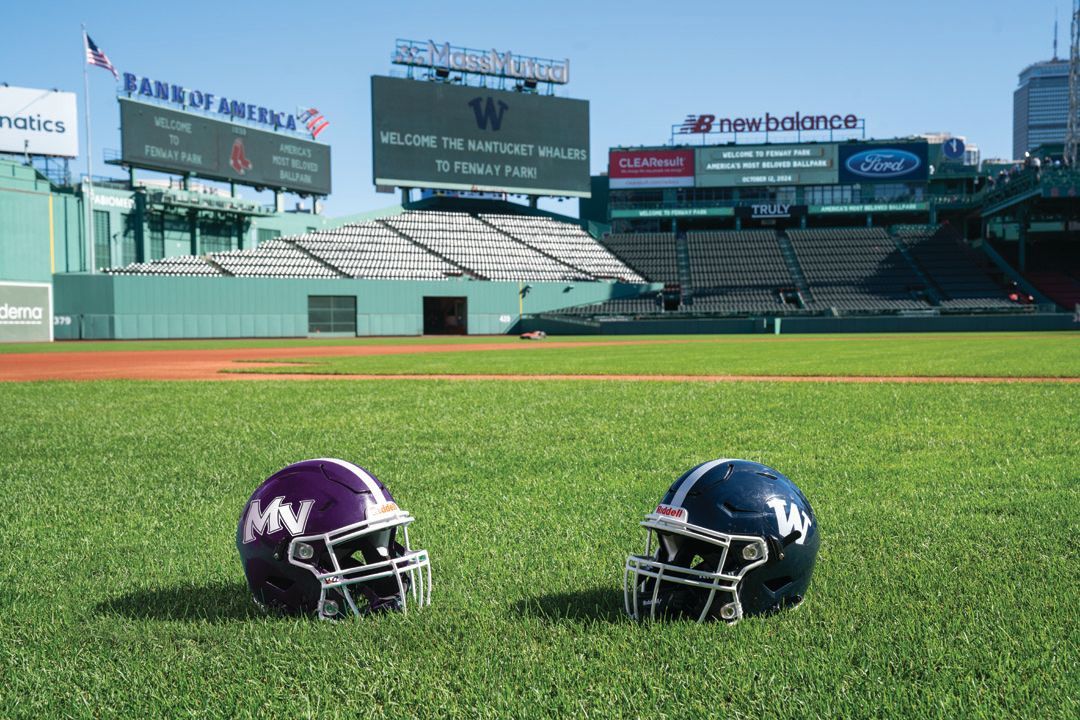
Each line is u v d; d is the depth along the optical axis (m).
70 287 58.62
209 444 10.17
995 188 76.50
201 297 61.69
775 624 3.81
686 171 81.38
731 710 3.05
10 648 3.77
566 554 5.32
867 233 80.38
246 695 3.25
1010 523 6.01
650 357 33.56
